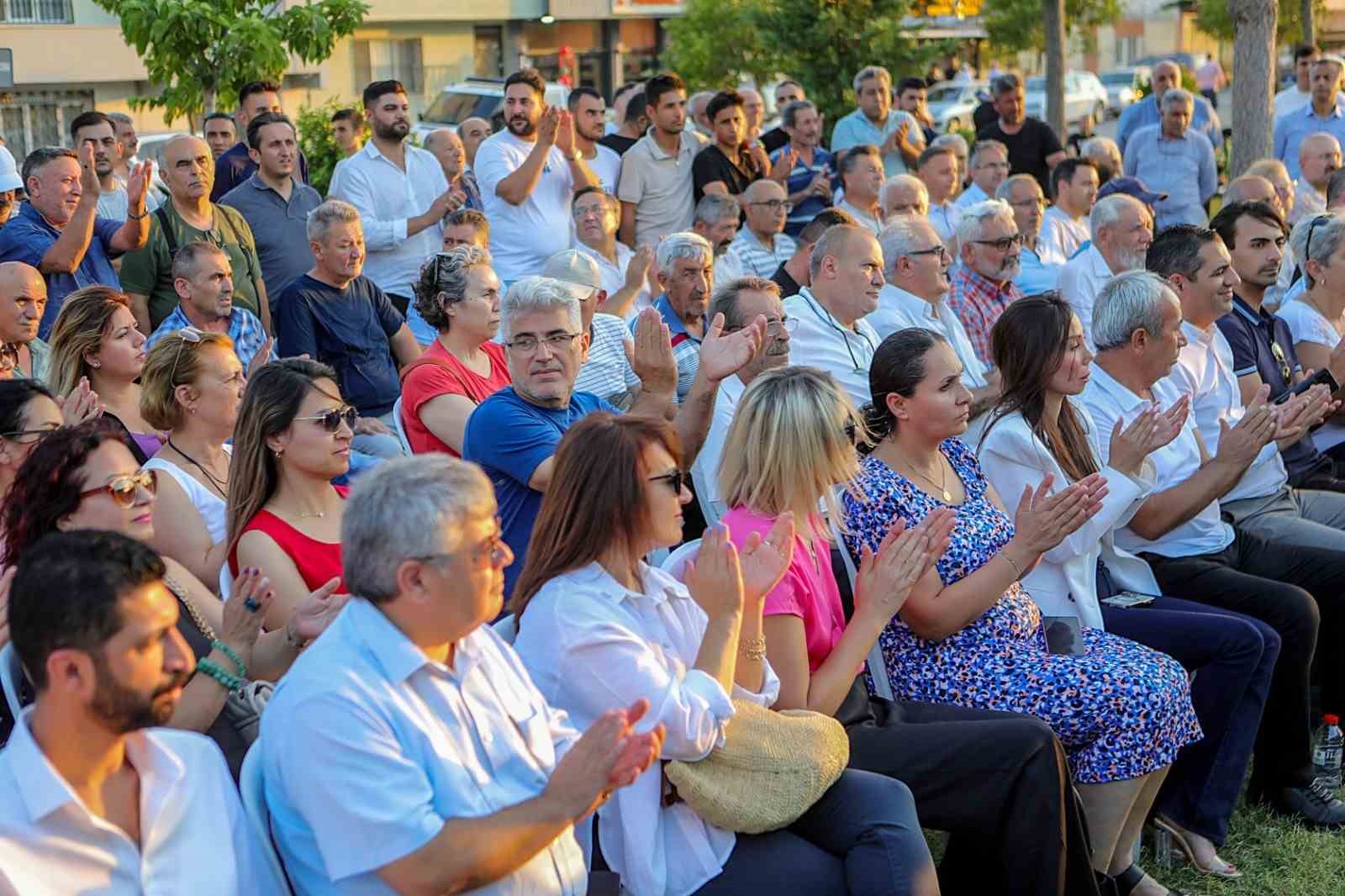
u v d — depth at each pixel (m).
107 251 6.68
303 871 2.50
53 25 22.16
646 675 2.93
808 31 18.84
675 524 3.08
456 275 4.91
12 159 6.83
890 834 3.12
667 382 4.42
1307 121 11.90
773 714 3.16
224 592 3.58
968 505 4.14
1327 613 5.06
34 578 2.17
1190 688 4.34
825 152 11.09
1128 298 5.01
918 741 3.52
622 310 6.71
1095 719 3.83
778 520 3.30
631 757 2.46
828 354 5.80
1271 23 11.21
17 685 2.69
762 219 7.90
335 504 3.71
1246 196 8.41
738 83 20.55
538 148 7.87
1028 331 4.55
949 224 9.57
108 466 2.95
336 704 2.40
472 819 2.42
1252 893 4.27
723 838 3.09
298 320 6.18
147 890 2.31
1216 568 4.91
